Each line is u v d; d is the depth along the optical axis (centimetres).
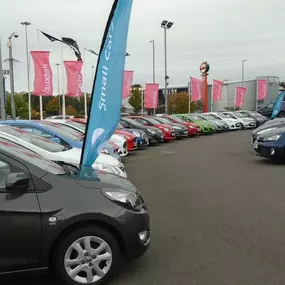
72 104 6094
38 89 2056
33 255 344
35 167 362
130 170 1100
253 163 1159
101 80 562
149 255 444
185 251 455
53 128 875
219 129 2744
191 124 2423
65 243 352
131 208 378
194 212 627
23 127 836
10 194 341
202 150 1594
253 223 560
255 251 452
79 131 1086
